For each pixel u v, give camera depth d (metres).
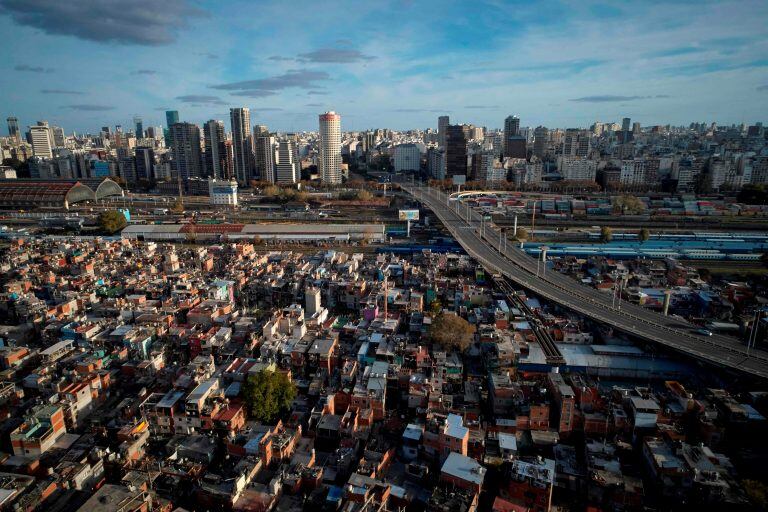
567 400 161.75
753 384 196.38
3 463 142.00
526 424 164.00
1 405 168.75
